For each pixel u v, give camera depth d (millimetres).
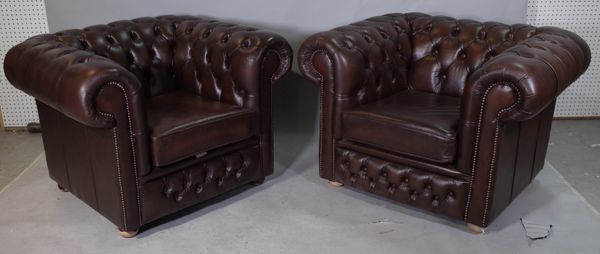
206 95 2695
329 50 2443
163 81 2801
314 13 3162
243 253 2172
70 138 2316
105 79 1947
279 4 3143
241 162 2578
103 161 2152
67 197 2631
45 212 2482
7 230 2326
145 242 2248
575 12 3318
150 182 2229
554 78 2021
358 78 2498
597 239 2250
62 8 3143
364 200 2605
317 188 2727
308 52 2518
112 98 1996
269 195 2654
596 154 3102
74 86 1929
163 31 2834
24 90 2279
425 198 2363
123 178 2133
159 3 3156
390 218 2438
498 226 2355
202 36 2721
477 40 2701
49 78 2053
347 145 2555
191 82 2764
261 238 2281
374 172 2486
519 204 2545
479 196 2209
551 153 3115
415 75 2852
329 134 2607
